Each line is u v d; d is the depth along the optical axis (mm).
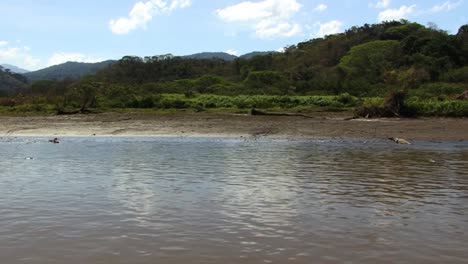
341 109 46812
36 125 33781
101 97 51594
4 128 32375
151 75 111125
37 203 10500
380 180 13508
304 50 134875
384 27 128250
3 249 7465
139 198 11055
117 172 14922
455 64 87625
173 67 114562
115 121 36000
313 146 23156
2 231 8383
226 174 14508
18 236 8102
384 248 7527
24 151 20891
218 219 9195
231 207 10180
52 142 25438
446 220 9203
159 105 51062
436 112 39688
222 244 7695
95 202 10625
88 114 42625
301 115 40156
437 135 28234
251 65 112250
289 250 7422
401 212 9820
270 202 10664
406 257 7133
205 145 23672
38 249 7465
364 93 66688
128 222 8961
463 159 18203
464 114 39438
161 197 11164
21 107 48344
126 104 51375
